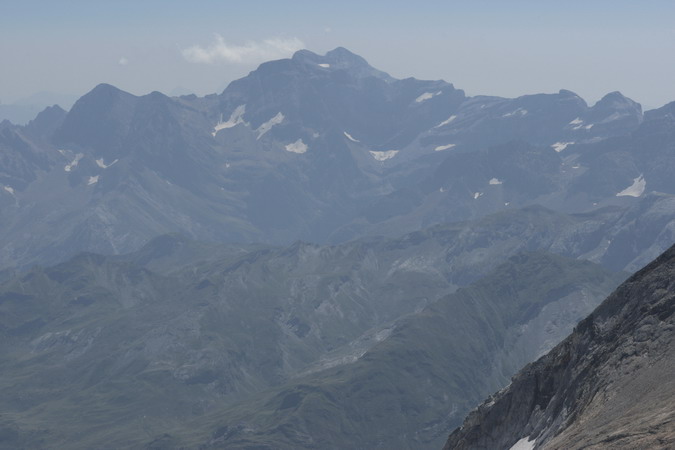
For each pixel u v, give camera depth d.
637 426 79.56
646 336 99.69
